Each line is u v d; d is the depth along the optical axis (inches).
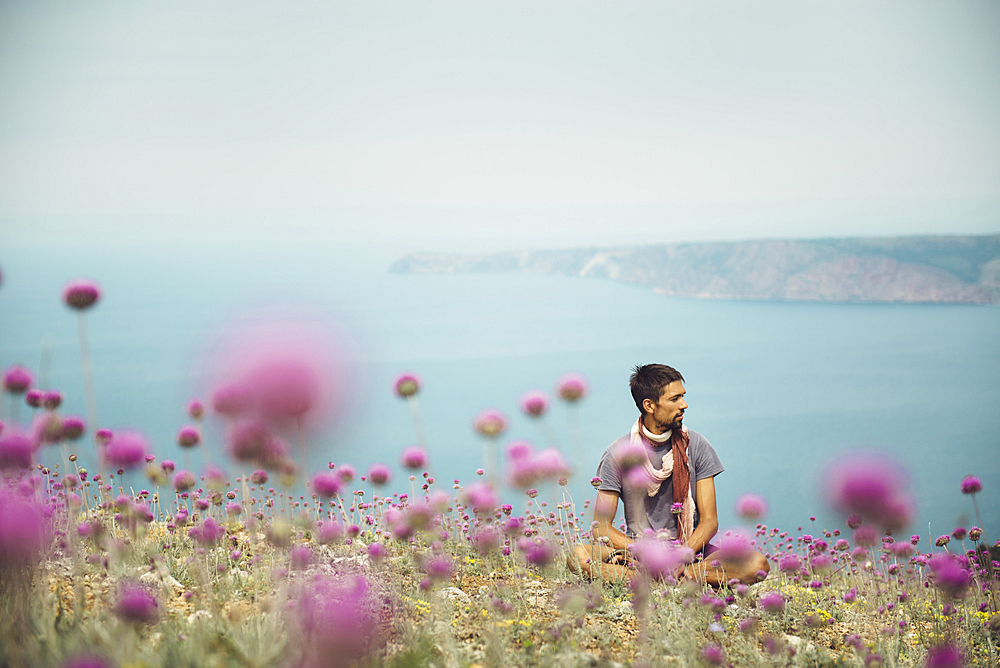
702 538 195.6
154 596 131.7
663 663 138.3
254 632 121.4
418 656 118.3
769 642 147.7
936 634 166.7
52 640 105.3
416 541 197.0
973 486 198.2
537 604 168.7
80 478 179.3
